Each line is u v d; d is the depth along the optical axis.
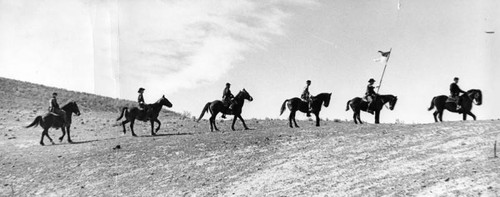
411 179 20.44
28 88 54.22
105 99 55.44
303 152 26.16
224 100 33.56
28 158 28.77
